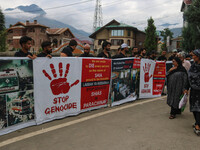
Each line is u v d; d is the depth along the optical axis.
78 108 4.88
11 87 3.59
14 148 3.06
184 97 4.36
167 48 46.50
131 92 6.43
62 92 4.48
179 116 4.91
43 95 4.13
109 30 49.28
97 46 51.03
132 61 6.29
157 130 3.90
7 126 3.58
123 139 3.44
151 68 6.98
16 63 3.65
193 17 19.75
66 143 3.26
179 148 3.13
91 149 3.07
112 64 5.65
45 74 4.12
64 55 4.98
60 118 4.47
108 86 5.65
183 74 4.63
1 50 29.58
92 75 5.13
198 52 3.80
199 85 3.77
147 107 5.68
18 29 46.78
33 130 3.76
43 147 3.11
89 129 3.88
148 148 3.12
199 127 3.74
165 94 7.77
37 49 45.69
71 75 4.62
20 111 3.77
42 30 47.06
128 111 5.21
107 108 5.52
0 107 3.46
